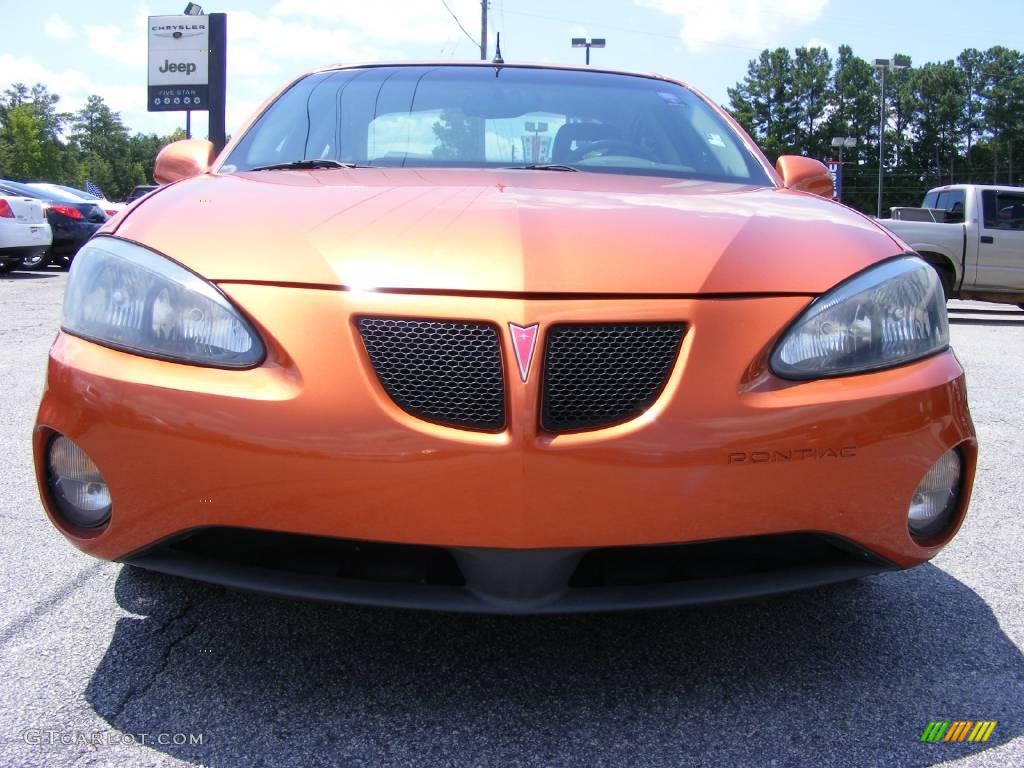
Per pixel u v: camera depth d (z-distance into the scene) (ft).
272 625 7.66
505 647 7.34
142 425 5.92
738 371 5.93
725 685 6.84
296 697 6.56
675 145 9.80
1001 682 6.95
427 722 6.27
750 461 5.84
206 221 6.75
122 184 419.74
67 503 6.40
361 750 5.94
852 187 323.16
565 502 5.68
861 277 6.48
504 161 9.27
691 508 5.79
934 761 5.91
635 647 7.39
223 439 5.78
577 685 6.79
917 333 6.49
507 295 5.84
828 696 6.70
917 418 6.21
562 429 5.78
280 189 7.56
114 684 6.68
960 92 318.45
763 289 6.19
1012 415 16.94
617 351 5.89
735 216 7.10
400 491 5.68
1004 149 320.09
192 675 6.82
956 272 37.65
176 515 5.94
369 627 7.64
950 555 9.68
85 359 6.22
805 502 5.96
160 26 61.00
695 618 7.95
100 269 6.51
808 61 320.70
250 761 5.79
